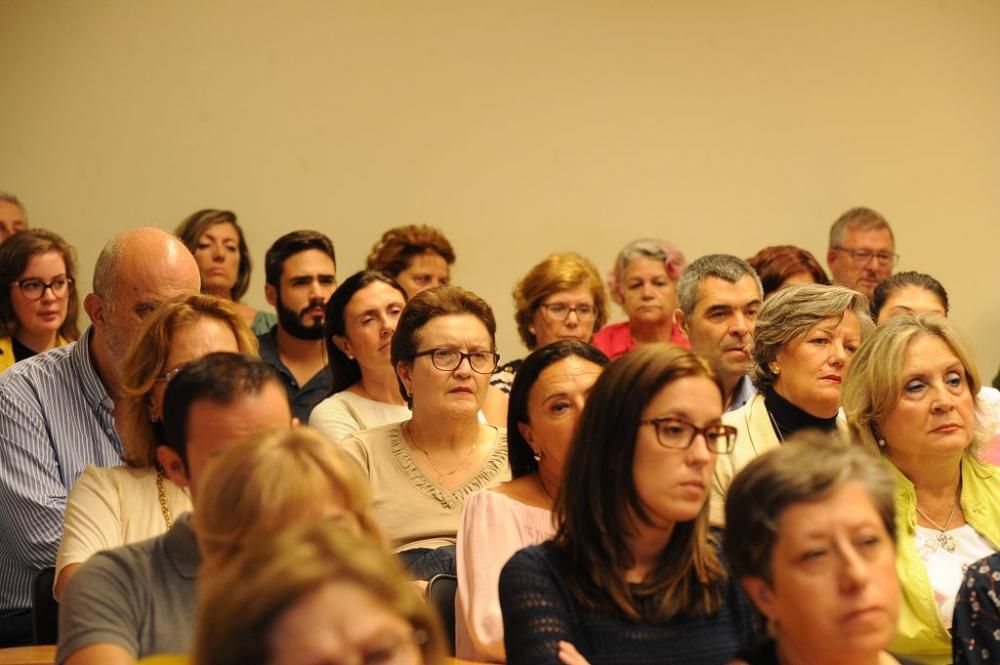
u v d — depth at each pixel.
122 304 4.04
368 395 4.82
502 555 3.29
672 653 2.70
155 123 7.04
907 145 7.64
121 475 3.32
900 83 7.62
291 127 7.15
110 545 3.24
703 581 2.76
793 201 7.56
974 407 3.73
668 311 6.58
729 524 2.37
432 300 4.12
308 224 7.17
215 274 6.35
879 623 2.22
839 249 6.98
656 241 6.80
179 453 2.72
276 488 2.20
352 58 7.20
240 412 2.65
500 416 4.96
